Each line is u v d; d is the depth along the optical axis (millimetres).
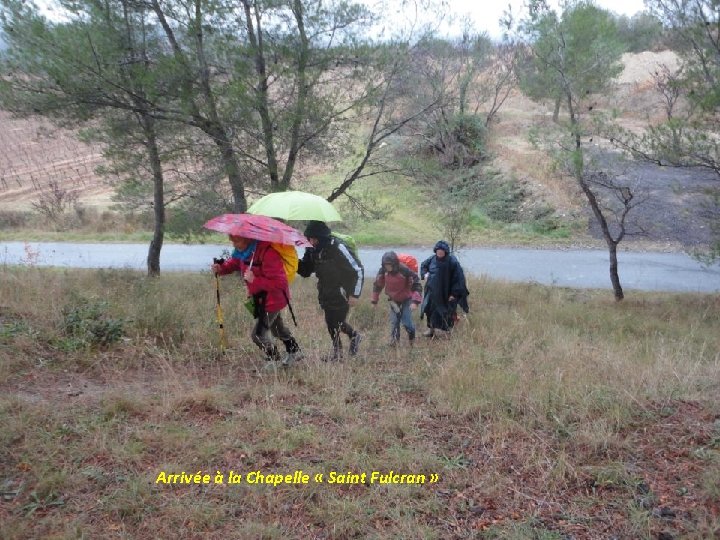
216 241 23531
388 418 4578
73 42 10586
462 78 20844
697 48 10336
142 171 13789
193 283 11609
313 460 3965
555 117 14172
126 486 3533
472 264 18594
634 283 16094
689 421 4559
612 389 5172
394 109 13391
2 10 10391
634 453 4090
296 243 5277
